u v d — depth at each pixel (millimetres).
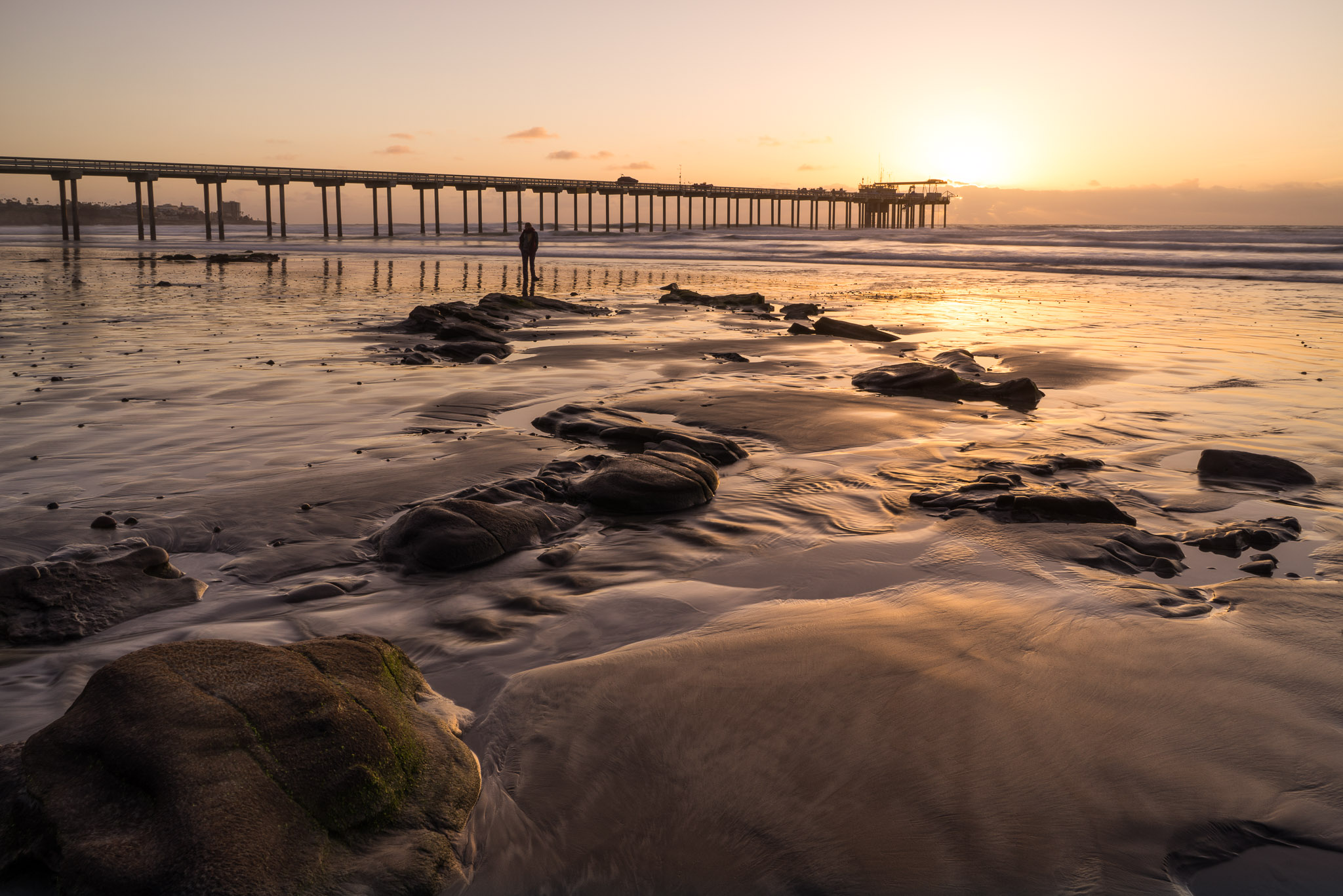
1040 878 2143
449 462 5840
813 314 16641
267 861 1996
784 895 2092
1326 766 2570
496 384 8906
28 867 2090
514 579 4039
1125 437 6891
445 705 2873
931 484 5566
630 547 4477
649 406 7941
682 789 2473
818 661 3207
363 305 16828
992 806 2395
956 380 8711
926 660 3211
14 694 2930
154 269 27484
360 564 4160
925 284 24969
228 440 6379
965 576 4066
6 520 4516
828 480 5699
